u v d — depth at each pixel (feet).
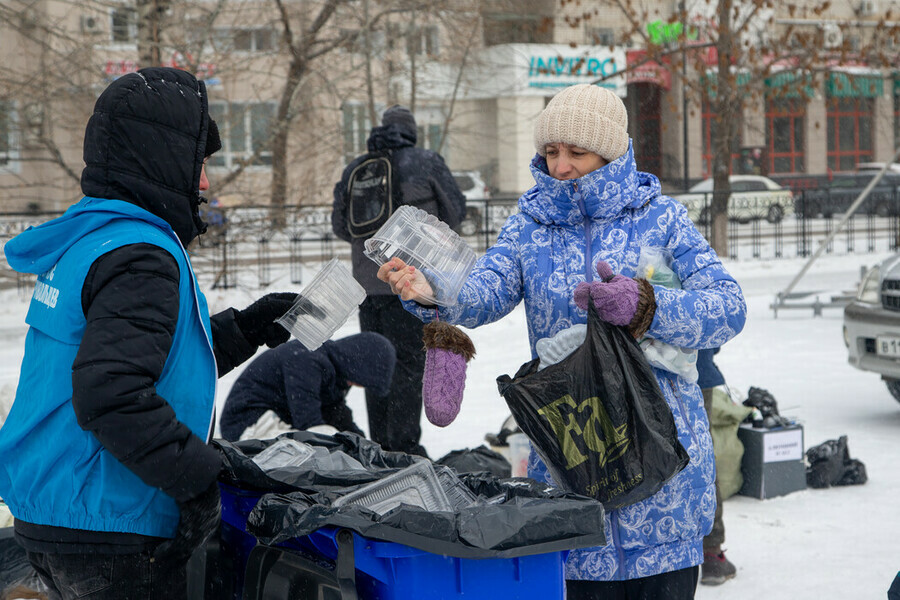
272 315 9.18
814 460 19.69
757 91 69.92
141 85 7.73
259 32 44.39
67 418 7.33
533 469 9.60
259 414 16.96
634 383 8.55
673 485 8.90
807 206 96.89
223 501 8.91
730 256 70.18
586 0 97.45
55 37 38.17
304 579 7.59
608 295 8.42
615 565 8.80
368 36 46.37
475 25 55.57
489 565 7.57
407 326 19.29
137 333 7.08
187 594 8.05
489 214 74.74
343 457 9.14
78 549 7.44
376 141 20.30
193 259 40.68
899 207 100.12
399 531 7.16
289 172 42.83
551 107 9.20
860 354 25.27
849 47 68.28
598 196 9.11
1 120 37.93
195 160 7.92
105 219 7.48
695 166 124.57
